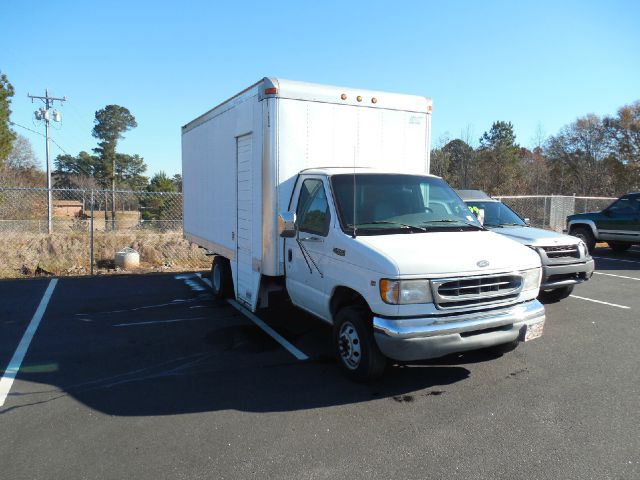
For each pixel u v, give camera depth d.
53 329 6.98
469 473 3.33
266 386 4.86
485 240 4.90
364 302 4.84
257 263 6.27
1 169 27.39
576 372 5.20
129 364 5.53
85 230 17.50
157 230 17.53
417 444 3.72
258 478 3.29
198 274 11.95
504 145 46.47
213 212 8.37
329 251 5.03
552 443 3.71
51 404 4.46
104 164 60.53
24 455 3.58
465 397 4.57
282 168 5.84
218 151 7.90
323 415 4.21
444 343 4.19
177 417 4.19
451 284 4.26
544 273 7.67
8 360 5.67
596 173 43.06
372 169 5.79
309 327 7.06
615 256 15.05
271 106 5.74
